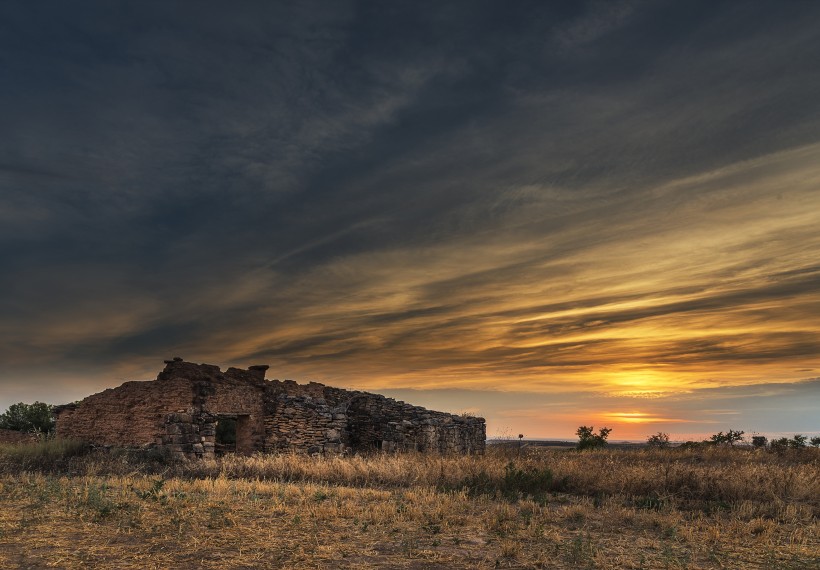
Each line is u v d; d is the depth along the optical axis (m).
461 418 44.12
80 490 15.37
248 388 32.41
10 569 8.67
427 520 12.80
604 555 10.34
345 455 32.34
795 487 17.08
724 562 10.01
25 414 46.28
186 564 9.12
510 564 9.59
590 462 25.33
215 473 22.11
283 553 9.86
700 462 27.86
